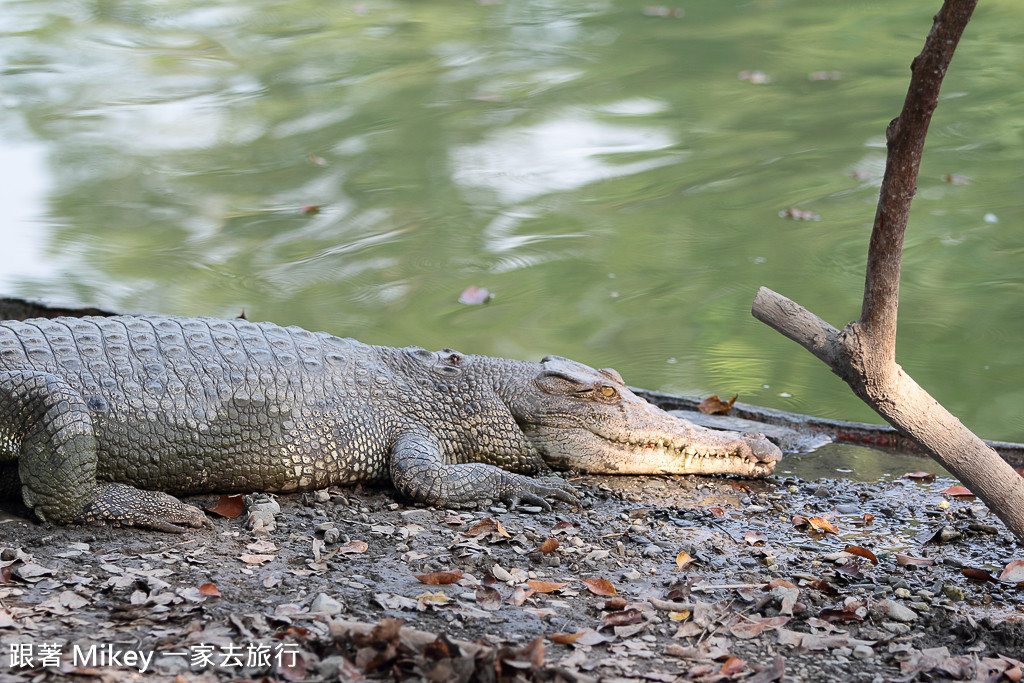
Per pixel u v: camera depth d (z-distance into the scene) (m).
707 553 6.65
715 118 21.33
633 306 13.66
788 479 8.34
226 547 6.24
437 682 4.52
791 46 26.02
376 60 25.09
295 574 5.85
